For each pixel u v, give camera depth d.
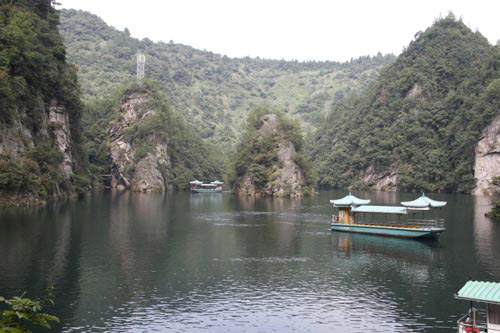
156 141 186.50
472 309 25.42
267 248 57.56
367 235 68.12
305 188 169.50
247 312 33.59
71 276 42.41
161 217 88.25
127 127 187.00
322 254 54.00
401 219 84.69
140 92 195.12
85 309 33.78
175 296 37.19
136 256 51.56
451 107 196.25
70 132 132.00
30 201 95.00
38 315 18.78
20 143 94.50
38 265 45.94
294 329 30.48
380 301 36.28
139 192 171.88
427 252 55.12
